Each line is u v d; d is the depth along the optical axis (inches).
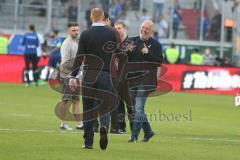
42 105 1957.4
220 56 3383.4
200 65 2883.9
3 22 3238.2
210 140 1318.9
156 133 1411.2
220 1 3476.9
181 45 3363.7
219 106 2251.5
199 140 1311.5
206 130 1515.7
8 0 3257.9
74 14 3275.1
